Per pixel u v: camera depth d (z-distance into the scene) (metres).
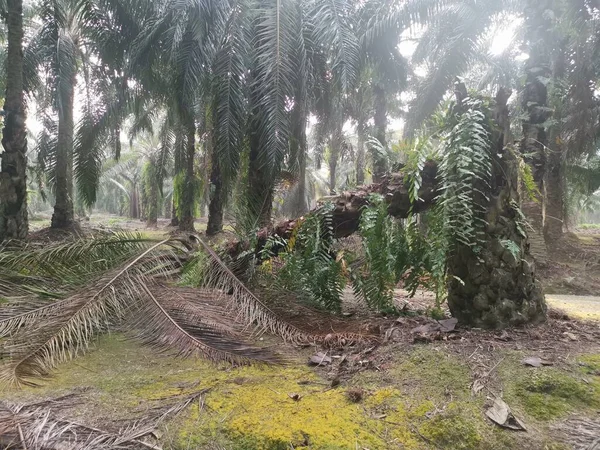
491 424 1.63
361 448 1.53
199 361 2.41
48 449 1.52
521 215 2.55
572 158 11.17
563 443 1.51
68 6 9.75
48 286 3.39
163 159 16.28
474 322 2.57
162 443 1.59
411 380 1.97
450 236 2.57
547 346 2.22
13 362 2.19
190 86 5.59
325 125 8.98
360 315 3.32
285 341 2.82
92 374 2.22
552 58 7.68
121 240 3.92
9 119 6.82
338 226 3.59
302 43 5.60
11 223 6.75
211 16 5.27
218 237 4.84
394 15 7.02
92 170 8.99
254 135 5.60
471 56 7.63
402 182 3.14
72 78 10.00
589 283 7.55
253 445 1.57
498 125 2.57
